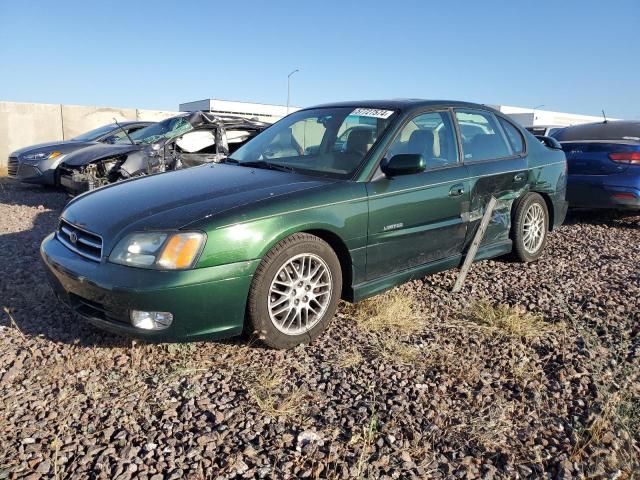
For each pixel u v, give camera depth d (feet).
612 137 24.73
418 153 13.34
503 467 7.91
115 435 8.26
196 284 9.71
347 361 10.68
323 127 14.48
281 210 10.73
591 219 26.45
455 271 16.61
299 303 11.22
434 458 8.02
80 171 26.66
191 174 13.25
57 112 58.95
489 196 15.39
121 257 9.98
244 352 11.00
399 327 12.50
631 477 7.71
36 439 8.11
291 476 7.50
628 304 14.06
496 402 9.46
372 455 7.97
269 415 8.85
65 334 11.68
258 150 14.92
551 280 16.08
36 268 16.49
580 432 8.67
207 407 9.06
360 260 12.21
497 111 17.15
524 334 12.12
